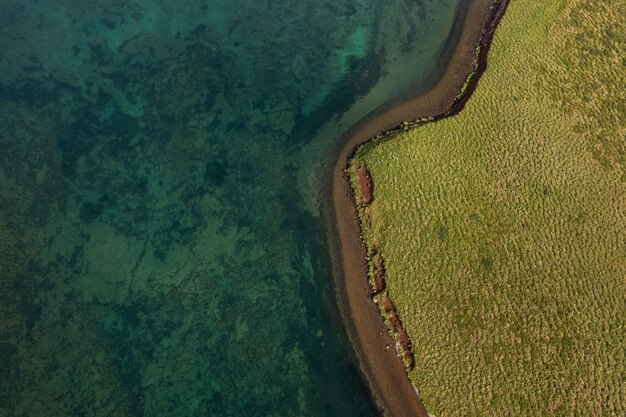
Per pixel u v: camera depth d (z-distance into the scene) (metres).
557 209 35.25
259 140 40.59
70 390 31.56
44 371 32.09
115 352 32.59
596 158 37.22
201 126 41.44
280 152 39.91
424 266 33.78
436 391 30.31
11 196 38.69
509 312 31.97
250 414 30.69
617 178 36.47
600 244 33.94
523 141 37.97
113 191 38.72
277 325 33.22
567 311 31.83
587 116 39.09
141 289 34.69
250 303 33.97
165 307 34.03
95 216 37.66
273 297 34.12
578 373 30.03
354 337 32.53
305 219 36.84
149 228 37.00
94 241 36.62
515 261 33.50
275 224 36.75
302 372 31.77
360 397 30.89
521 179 36.47
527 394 29.64
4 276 35.25
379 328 32.66
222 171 39.19
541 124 38.62
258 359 32.19
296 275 34.81
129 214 37.66
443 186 36.44
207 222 37.06
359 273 34.53
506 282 32.88
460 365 30.75
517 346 30.92
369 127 40.66
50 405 31.16
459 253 33.94
